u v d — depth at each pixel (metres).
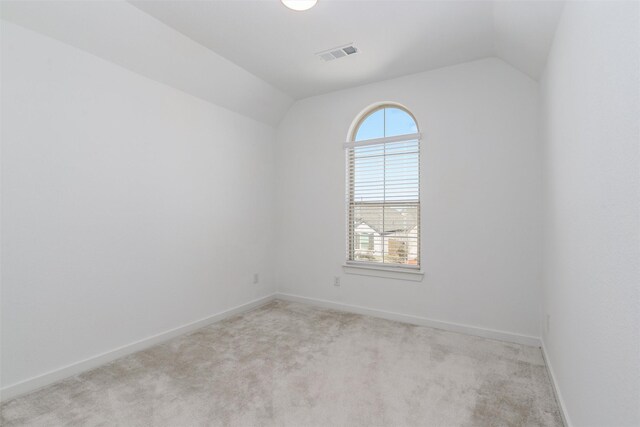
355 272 3.49
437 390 1.97
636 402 0.83
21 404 1.82
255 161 3.77
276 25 2.37
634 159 0.84
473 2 2.09
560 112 1.79
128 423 1.66
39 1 1.88
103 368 2.25
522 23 2.04
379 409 1.78
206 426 1.64
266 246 3.93
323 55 2.83
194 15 2.25
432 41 2.58
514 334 2.70
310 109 3.82
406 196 3.26
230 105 3.39
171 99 2.84
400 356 2.43
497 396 1.90
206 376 2.14
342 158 3.59
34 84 2.00
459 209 2.95
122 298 2.46
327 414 1.74
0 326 1.86
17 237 1.93
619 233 0.95
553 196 2.04
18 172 1.93
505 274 2.76
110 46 2.30
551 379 2.04
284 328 3.03
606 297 1.07
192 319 3.00
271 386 2.02
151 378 2.12
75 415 1.73
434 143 3.07
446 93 3.02
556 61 1.89
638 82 0.81
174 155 2.86
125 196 2.49
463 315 2.92
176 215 2.88
